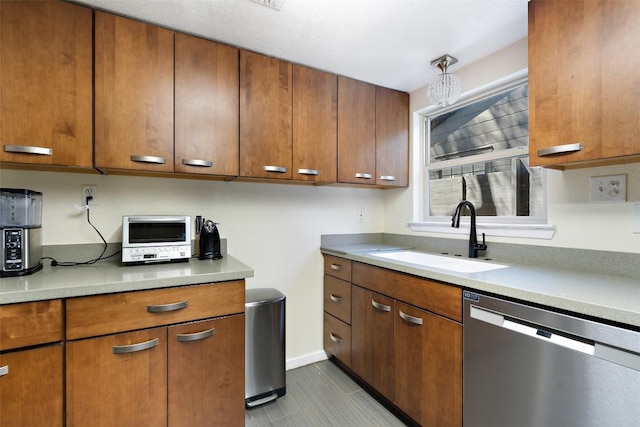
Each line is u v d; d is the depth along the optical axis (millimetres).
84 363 1187
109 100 1464
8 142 1278
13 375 1087
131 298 1262
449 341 1393
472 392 1292
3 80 1274
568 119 1228
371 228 2715
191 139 1645
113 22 1478
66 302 1165
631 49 1062
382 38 1715
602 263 1412
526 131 1867
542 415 1061
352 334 2082
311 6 1449
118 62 1483
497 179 2021
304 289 2398
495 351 1206
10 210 1368
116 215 1782
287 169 1926
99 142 1445
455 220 1871
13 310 1089
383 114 2338
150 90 1548
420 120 2486
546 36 1295
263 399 1882
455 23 1582
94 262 1691
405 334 1634
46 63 1345
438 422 1445
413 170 2473
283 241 2314
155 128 1558
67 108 1382
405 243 2535
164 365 1316
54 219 1641
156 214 1886
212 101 1701
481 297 1259
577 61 1199
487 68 1922
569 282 1220
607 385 907
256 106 1830
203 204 2029
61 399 1155
